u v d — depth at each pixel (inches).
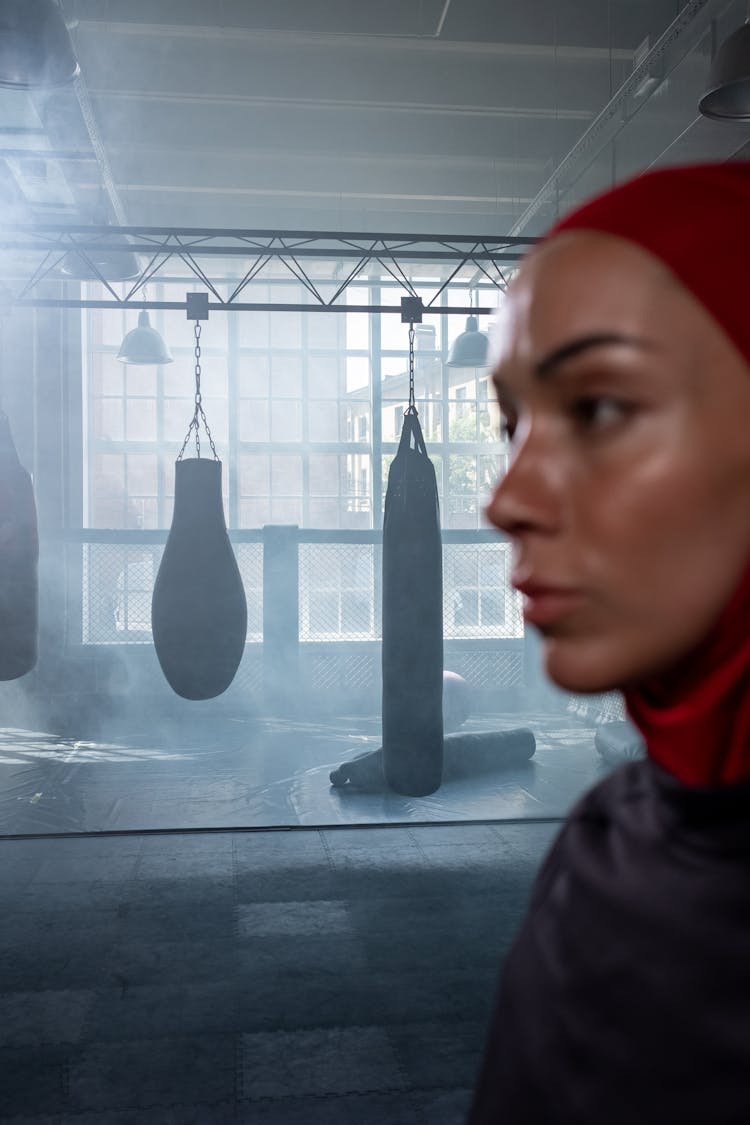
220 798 300.0
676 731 11.0
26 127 286.7
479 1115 15.7
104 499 480.1
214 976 174.9
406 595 226.4
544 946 14.7
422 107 348.5
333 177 412.8
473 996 167.0
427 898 216.4
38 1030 153.6
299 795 303.9
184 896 216.7
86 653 440.1
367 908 210.1
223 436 488.4
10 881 226.1
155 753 364.8
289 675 443.5
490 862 241.8
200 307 270.5
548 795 304.8
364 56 320.5
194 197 448.8
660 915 12.1
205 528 246.8
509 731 348.2
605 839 14.9
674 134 316.5
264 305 270.4
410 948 188.2
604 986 12.7
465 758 331.0
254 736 396.8
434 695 228.1
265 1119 129.3
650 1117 11.6
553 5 292.8
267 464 490.6
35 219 315.9
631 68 329.1
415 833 265.7
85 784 317.1
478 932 196.5
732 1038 11.1
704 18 276.1
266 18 290.8
